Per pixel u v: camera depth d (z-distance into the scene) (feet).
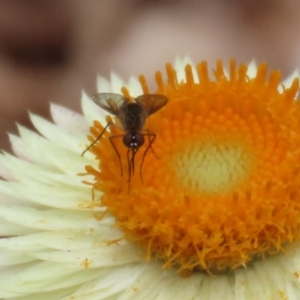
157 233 0.37
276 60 0.60
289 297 0.37
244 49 0.60
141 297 0.38
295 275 0.37
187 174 0.39
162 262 0.38
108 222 0.40
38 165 0.42
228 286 0.37
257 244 0.37
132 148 0.38
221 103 0.40
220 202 0.37
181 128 0.40
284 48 0.60
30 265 0.40
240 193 0.37
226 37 0.60
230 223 0.37
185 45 0.60
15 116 0.60
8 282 0.39
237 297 0.37
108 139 0.39
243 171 0.38
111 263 0.38
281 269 0.37
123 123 0.39
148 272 0.38
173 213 0.37
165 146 0.40
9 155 0.42
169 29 0.60
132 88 0.45
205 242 0.37
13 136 0.44
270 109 0.39
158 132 0.40
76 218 0.40
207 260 0.37
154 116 0.40
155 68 0.59
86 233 0.39
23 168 0.42
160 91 0.41
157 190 0.38
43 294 0.39
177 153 0.39
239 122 0.40
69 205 0.40
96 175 0.39
